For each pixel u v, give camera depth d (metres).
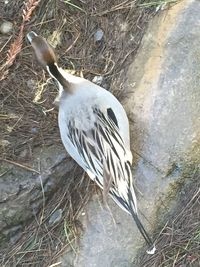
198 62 0.92
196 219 0.88
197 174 0.90
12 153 0.93
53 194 0.93
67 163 0.92
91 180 0.90
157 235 0.88
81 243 0.89
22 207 0.92
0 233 0.92
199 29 0.93
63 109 0.84
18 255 0.91
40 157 0.92
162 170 0.89
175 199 0.90
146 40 0.95
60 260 0.89
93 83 0.89
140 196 0.89
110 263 0.88
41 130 0.94
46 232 0.91
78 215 0.90
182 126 0.90
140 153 0.90
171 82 0.91
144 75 0.92
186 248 0.87
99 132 0.81
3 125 0.94
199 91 0.91
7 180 0.92
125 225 0.89
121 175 0.81
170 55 0.92
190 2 0.95
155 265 0.87
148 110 0.90
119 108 0.84
